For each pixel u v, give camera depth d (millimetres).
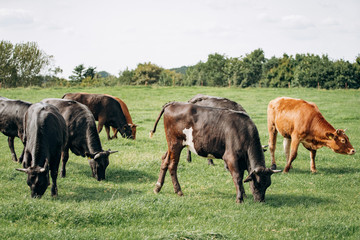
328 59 49938
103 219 6441
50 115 8297
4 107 10828
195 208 7340
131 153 12492
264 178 7680
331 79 48312
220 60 72312
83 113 10008
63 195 8242
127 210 6766
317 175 10695
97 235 5727
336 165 11930
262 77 65688
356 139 16375
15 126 10734
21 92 34438
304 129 10734
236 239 5785
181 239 5637
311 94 36562
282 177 10453
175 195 8523
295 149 10945
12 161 11148
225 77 63219
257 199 7906
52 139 8039
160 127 20016
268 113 12156
